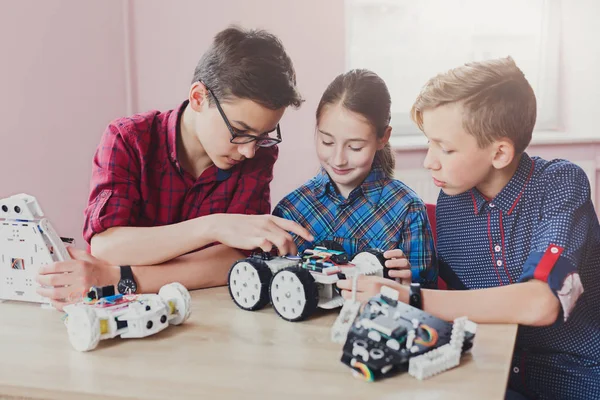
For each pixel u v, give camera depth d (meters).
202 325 1.02
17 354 0.91
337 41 2.83
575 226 1.14
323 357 0.89
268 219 1.22
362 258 1.19
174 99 2.87
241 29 1.34
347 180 1.43
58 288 1.12
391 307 0.89
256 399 0.76
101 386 0.80
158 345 0.94
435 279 1.46
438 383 0.80
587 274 1.29
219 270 1.25
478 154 1.21
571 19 2.88
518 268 1.32
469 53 2.94
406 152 2.90
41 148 2.38
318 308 1.09
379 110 1.38
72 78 2.50
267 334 0.98
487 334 0.96
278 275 1.04
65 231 2.50
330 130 1.39
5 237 1.15
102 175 1.34
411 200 1.48
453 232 1.41
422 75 2.97
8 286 1.15
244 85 1.21
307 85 2.86
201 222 1.24
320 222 1.51
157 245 1.24
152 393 0.78
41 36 2.35
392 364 0.81
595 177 2.89
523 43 2.92
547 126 2.97
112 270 1.20
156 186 1.42
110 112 2.70
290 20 2.83
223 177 1.44
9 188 2.27
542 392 1.30
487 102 1.17
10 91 2.25
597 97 2.91
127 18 2.75
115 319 0.94
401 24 2.95
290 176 2.89
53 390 0.79
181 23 2.84
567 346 1.29
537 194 1.27
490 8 2.91
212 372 0.84
